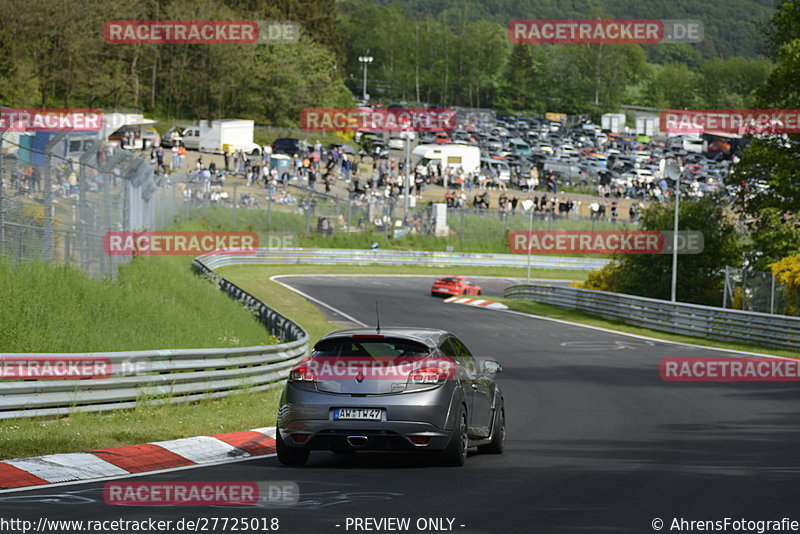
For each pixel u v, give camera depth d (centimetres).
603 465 1518
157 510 1078
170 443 1611
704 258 6112
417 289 7562
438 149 12850
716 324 4706
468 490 1250
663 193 13088
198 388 2203
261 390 2547
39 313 2456
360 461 1563
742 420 2222
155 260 4231
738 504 1177
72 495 1166
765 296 5006
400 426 1415
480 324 5303
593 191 13675
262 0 18838
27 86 10512
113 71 13575
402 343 1482
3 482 1235
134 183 4062
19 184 2692
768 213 6162
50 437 1552
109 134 10044
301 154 12306
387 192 9969
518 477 1377
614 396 2742
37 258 2780
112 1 12688
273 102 15400
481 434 1605
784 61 6288
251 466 1474
